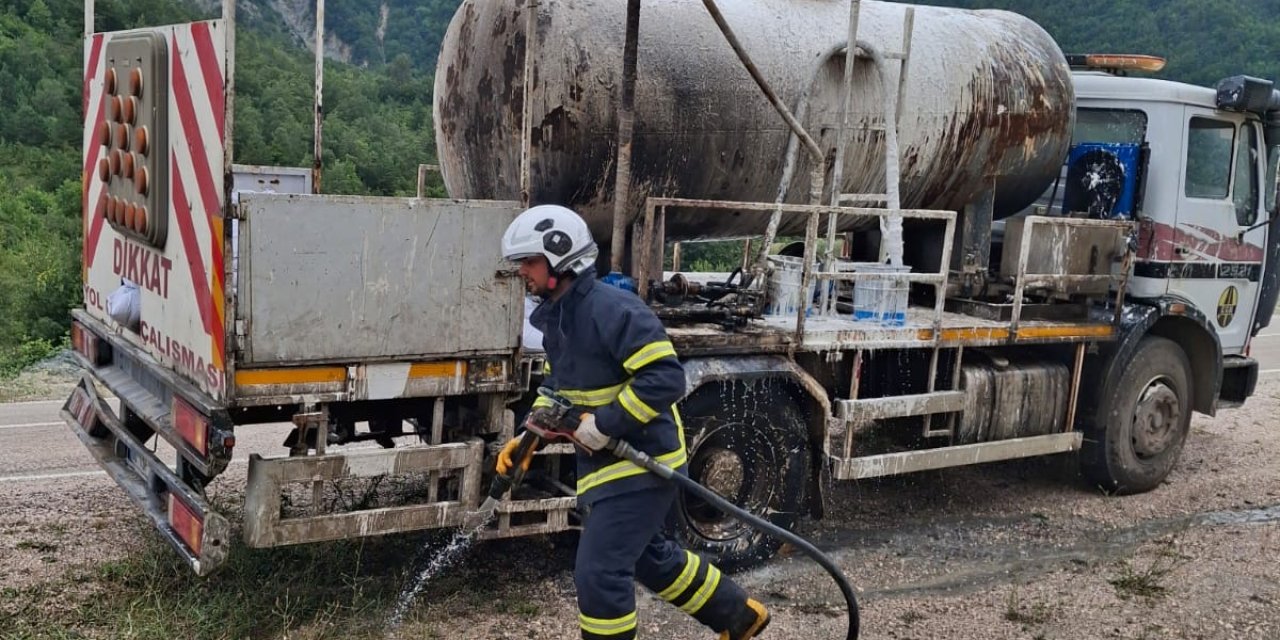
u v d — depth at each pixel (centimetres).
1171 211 644
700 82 487
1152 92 643
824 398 490
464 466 397
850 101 541
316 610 402
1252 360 718
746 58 454
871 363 543
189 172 363
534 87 454
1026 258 563
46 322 1070
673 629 417
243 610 385
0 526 483
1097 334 605
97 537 473
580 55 457
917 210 527
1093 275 599
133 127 410
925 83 566
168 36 375
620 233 446
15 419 725
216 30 335
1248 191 698
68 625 379
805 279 486
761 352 478
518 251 328
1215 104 657
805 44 525
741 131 504
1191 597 470
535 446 338
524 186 398
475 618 412
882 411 517
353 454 372
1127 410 634
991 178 608
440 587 436
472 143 495
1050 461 690
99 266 483
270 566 421
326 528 370
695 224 543
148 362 409
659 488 340
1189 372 673
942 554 529
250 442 664
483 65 480
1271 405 945
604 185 477
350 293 362
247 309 344
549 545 498
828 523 571
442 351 384
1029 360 603
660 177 491
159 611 384
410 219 371
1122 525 589
